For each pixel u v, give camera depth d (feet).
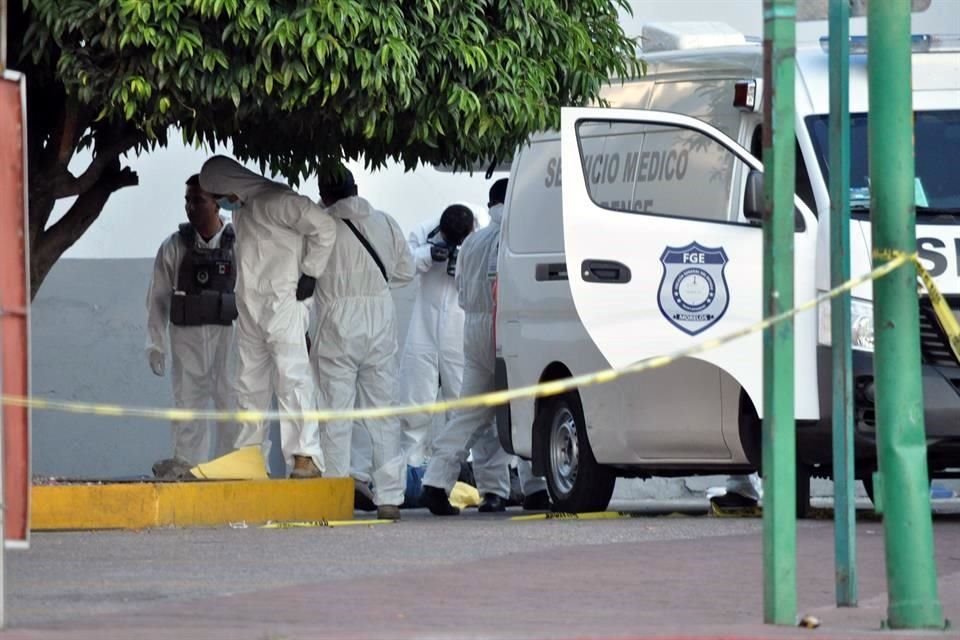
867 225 83.97
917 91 89.66
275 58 78.13
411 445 114.62
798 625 49.78
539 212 97.71
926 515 50.11
